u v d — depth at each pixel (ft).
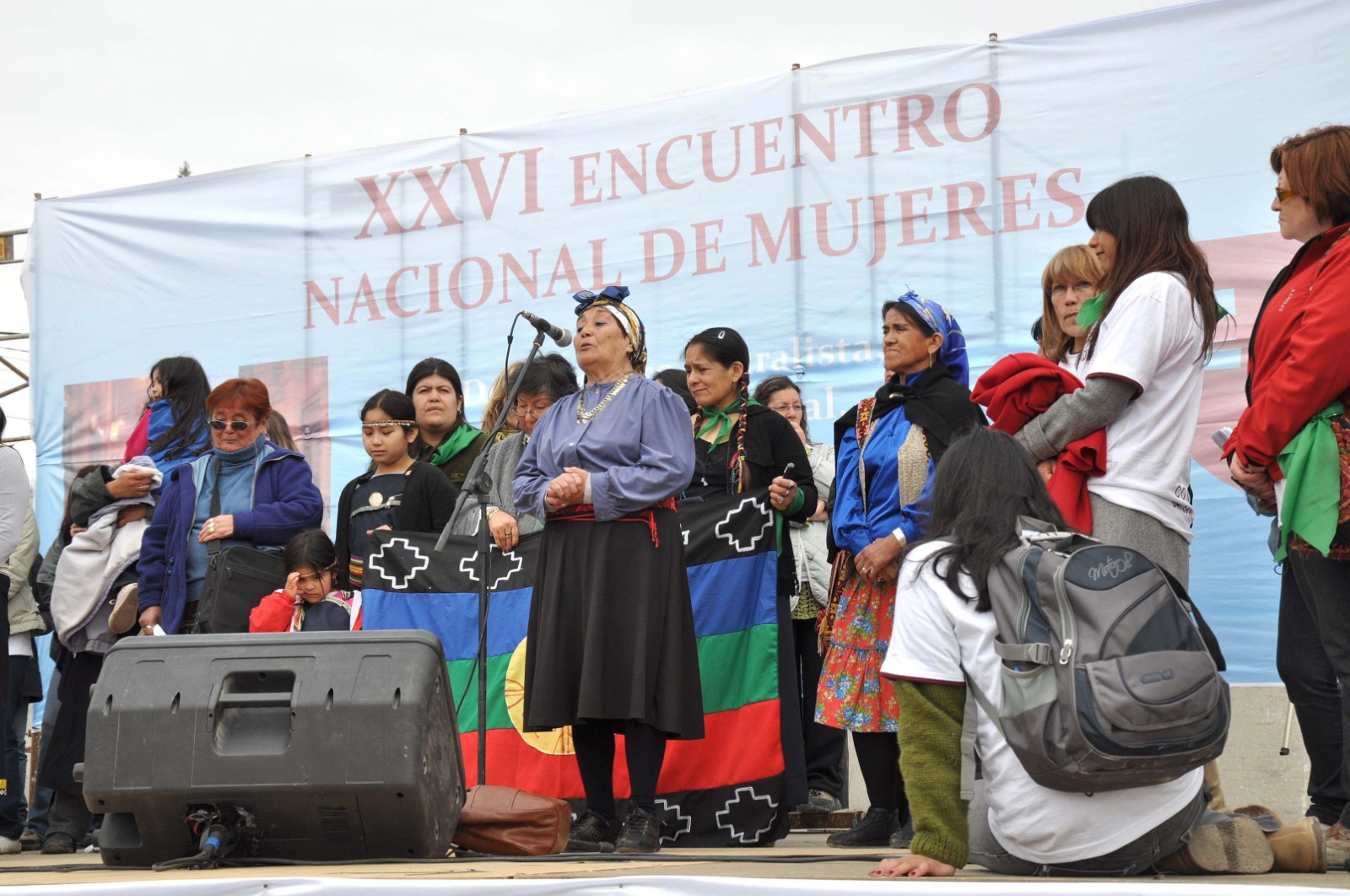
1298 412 9.20
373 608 15.08
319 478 24.70
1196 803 8.05
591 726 12.32
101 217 26.58
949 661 8.05
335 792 9.69
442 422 17.71
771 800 13.80
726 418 15.08
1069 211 19.62
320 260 25.08
